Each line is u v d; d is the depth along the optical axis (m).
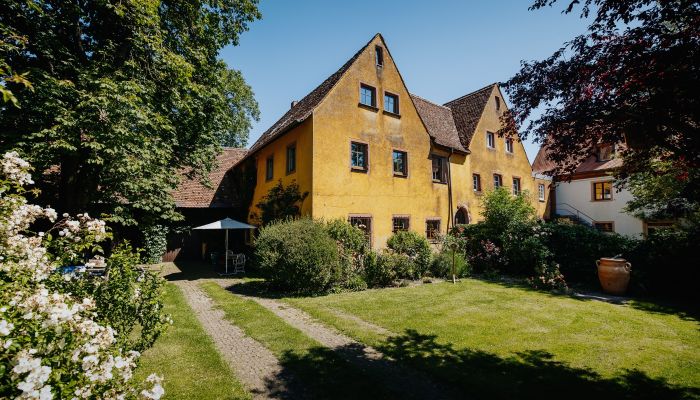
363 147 14.27
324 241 10.36
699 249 9.65
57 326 2.17
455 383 4.50
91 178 10.33
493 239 14.94
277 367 5.03
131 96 8.64
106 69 9.51
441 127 19.16
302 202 13.04
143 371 4.77
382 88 15.09
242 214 20.11
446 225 17.27
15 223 3.58
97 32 10.48
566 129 4.47
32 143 8.05
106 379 2.24
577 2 4.16
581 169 24.27
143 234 17.80
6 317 2.04
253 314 7.80
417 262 12.89
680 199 6.10
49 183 11.08
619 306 8.71
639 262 10.70
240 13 13.43
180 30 11.65
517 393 4.25
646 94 3.78
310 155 12.66
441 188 17.23
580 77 4.20
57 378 1.96
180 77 10.76
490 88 21.53
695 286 9.61
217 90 13.20
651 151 4.82
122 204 10.91
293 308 8.51
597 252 11.63
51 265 3.81
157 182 10.92
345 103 13.66
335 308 8.39
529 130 5.03
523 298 9.56
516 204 14.82
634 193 14.28
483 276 13.80
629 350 5.68
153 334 4.48
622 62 3.82
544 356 5.42
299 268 9.84
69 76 9.52
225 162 23.41
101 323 3.16
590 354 5.50
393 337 6.29
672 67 3.38
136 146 9.22
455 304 8.81
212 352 5.48
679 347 5.82
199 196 19.78
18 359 1.81
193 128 12.66
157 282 4.82
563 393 4.25
